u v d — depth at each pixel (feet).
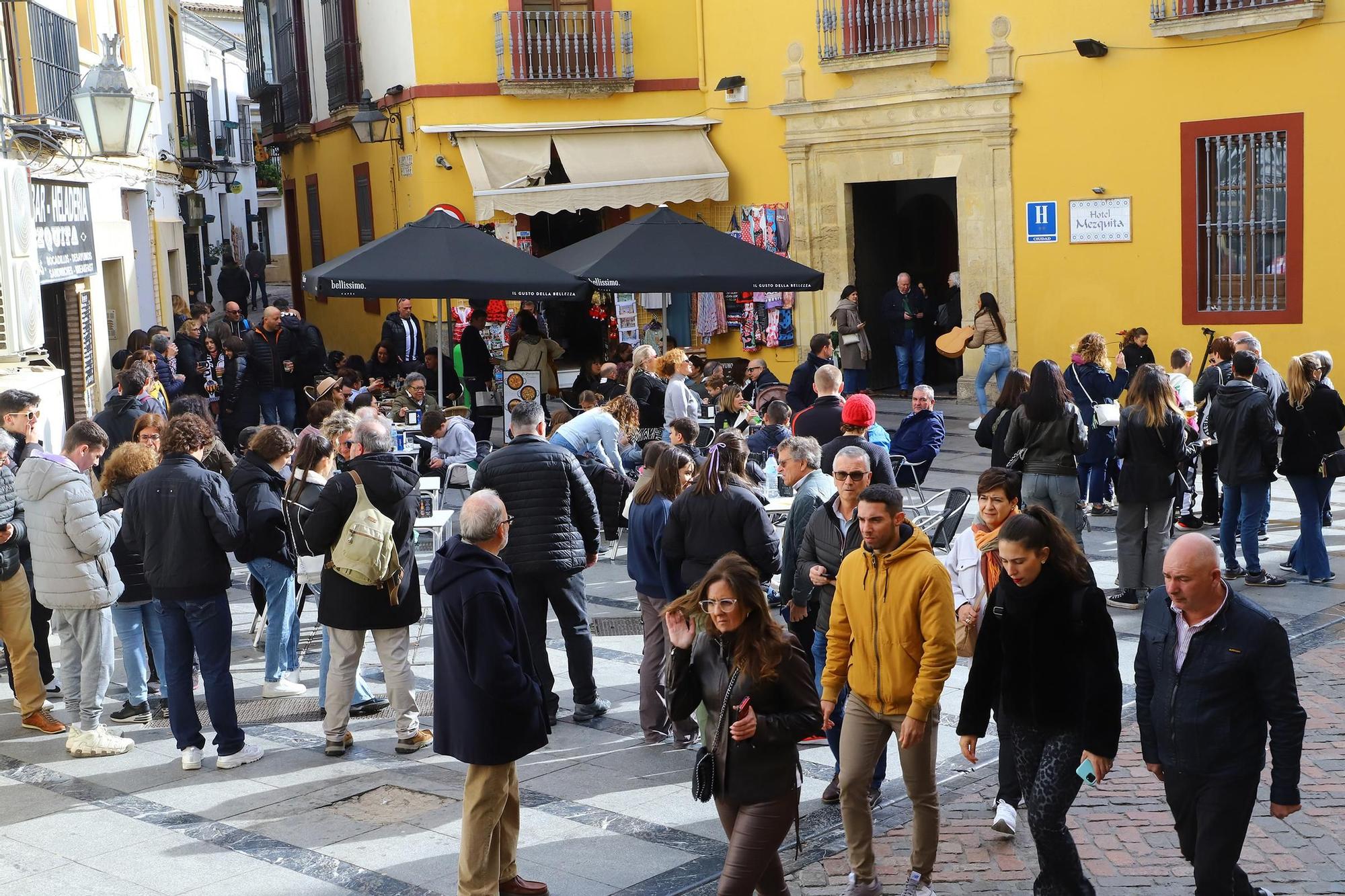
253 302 197.26
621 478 55.93
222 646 38.60
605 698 44.32
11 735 42.42
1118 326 95.76
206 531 37.81
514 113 112.16
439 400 76.18
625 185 108.68
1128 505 52.03
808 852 32.37
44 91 68.18
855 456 34.09
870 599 29.35
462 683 28.76
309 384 92.12
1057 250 98.17
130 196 99.19
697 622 26.14
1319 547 54.39
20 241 61.31
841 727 34.37
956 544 33.40
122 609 43.01
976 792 35.76
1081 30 94.79
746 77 113.29
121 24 96.78
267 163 241.96
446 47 110.22
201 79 214.90
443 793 36.68
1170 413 50.96
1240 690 25.95
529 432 41.32
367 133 108.99
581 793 36.40
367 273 66.39
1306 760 37.06
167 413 67.82
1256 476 53.31
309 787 37.35
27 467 39.52
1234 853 26.18
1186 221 91.61
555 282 68.64
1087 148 95.66
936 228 117.50
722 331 115.55
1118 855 31.99
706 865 31.78
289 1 142.51
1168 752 26.63
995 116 99.50
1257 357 59.47
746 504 37.35
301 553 43.29
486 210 105.19
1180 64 90.58
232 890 31.01
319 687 45.16
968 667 45.80
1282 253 88.53
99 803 36.55
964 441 88.99
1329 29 83.97
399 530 39.24
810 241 111.65
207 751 40.50
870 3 105.40
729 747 25.73
